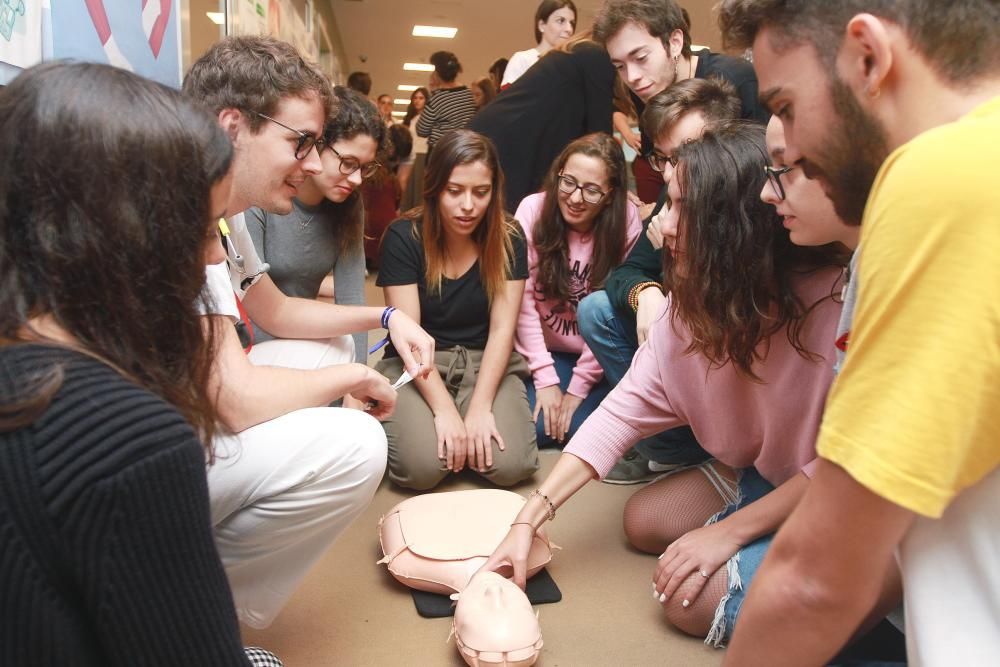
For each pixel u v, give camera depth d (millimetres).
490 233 2133
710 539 1356
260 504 1173
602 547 1740
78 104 574
